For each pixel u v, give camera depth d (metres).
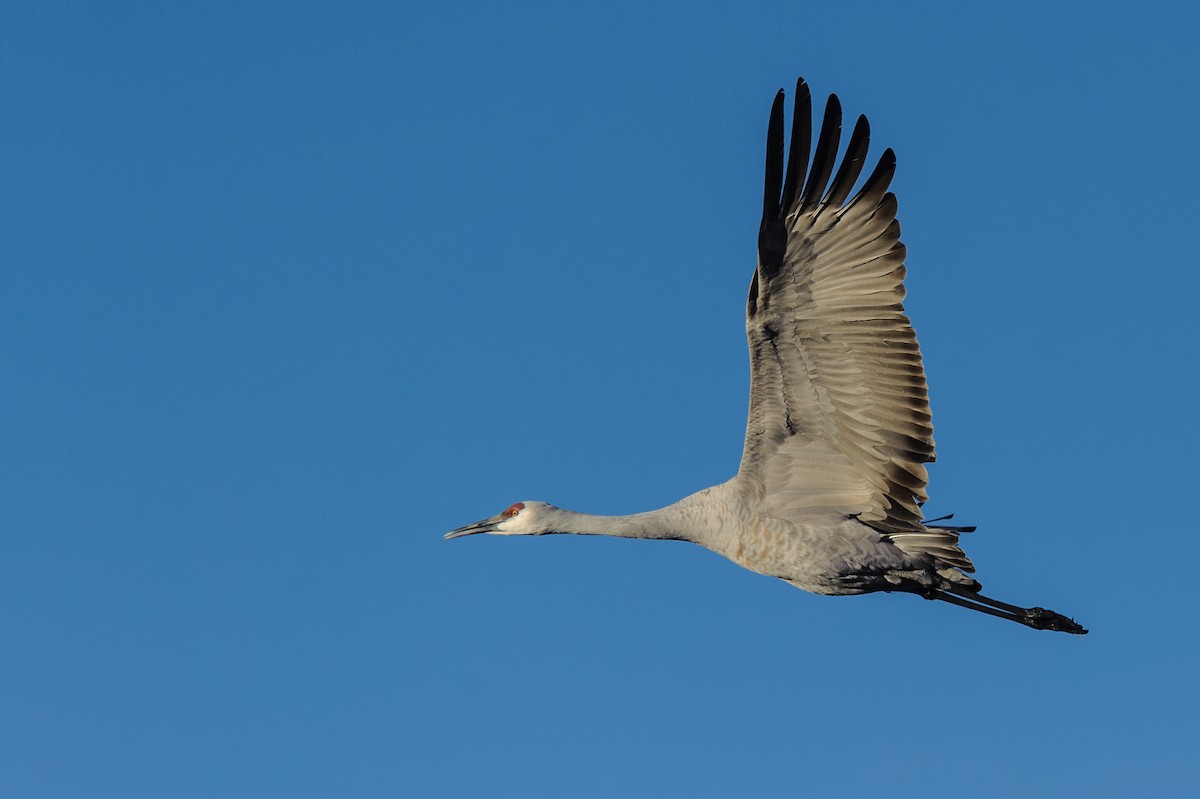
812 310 16.02
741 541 17.36
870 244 15.87
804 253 15.76
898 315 16.00
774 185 15.48
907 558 17.12
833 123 15.59
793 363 16.33
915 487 16.52
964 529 16.98
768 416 16.70
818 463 16.89
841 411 16.53
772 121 15.43
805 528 17.11
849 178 15.69
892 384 16.22
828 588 17.58
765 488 17.17
